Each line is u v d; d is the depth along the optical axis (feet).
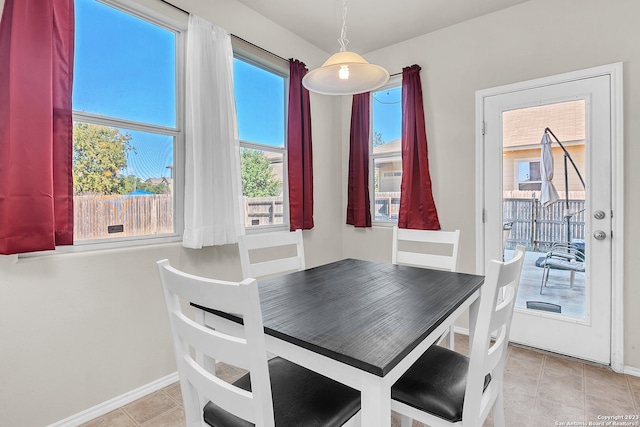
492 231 8.93
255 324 2.46
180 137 7.33
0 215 4.72
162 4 6.79
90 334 5.81
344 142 11.76
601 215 7.45
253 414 2.64
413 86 9.86
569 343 7.91
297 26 9.53
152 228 6.91
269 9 8.70
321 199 10.98
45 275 5.31
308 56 10.51
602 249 7.46
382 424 2.73
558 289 8.06
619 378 6.93
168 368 6.91
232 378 7.09
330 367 3.02
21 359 5.08
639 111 7.00
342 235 11.82
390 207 11.09
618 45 7.20
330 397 3.59
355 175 11.28
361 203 11.12
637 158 7.04
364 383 2.80
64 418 5.51
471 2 8.33
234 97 7.99
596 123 7.47
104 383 5.98
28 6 4.98
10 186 4.76
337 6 8.54
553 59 7.96
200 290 2.72
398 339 3.14
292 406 3.44
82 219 5.92
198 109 7.07
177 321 3.22
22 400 5.10
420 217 9.86
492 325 3.24
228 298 2.52
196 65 7.09
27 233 4.89
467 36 9.17
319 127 10.89
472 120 9.14
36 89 5.00
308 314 3.83
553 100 7.98
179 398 6.41
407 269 6.20
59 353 5.46
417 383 3.88
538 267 8.32
